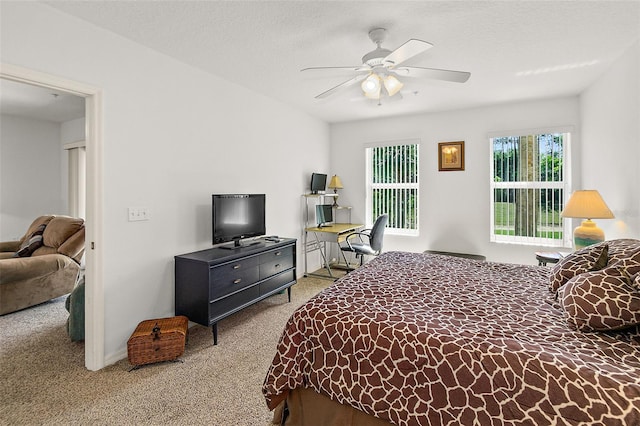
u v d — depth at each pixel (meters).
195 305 2.58
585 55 2.64
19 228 4.77
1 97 3.83
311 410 1.54
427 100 3.90
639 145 2.37
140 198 2.46
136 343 2.15
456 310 1.58
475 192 4.26
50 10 1.92
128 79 2.36
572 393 1.01
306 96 3.80
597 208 2.68
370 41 2.40
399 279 2.10
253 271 2.99
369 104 4.12
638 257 1.47
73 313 2.53
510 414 1.07
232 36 2.33
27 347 2.49
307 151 4.66
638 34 2.29
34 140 4.90
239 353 2.40
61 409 1.77
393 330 1.36
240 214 3.16
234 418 1.71
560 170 3.84
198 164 2.94
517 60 2.73
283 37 2.34
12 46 1.77
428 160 4.54
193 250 2.91
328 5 1.95
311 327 1.53
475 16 2.06
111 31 2.24
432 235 4.55
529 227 4.02
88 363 2.19
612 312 1.28
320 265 5.08
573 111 3.71
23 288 3.23
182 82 2.78
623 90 2.60
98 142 2.18
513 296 1.79
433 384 1.21
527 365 1.10
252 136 3.58
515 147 4.06
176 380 2.05
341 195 5.23
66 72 2.00
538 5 1.95
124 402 1.83
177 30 2.24
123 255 2.35
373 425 1.37
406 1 1.90
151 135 2.53
